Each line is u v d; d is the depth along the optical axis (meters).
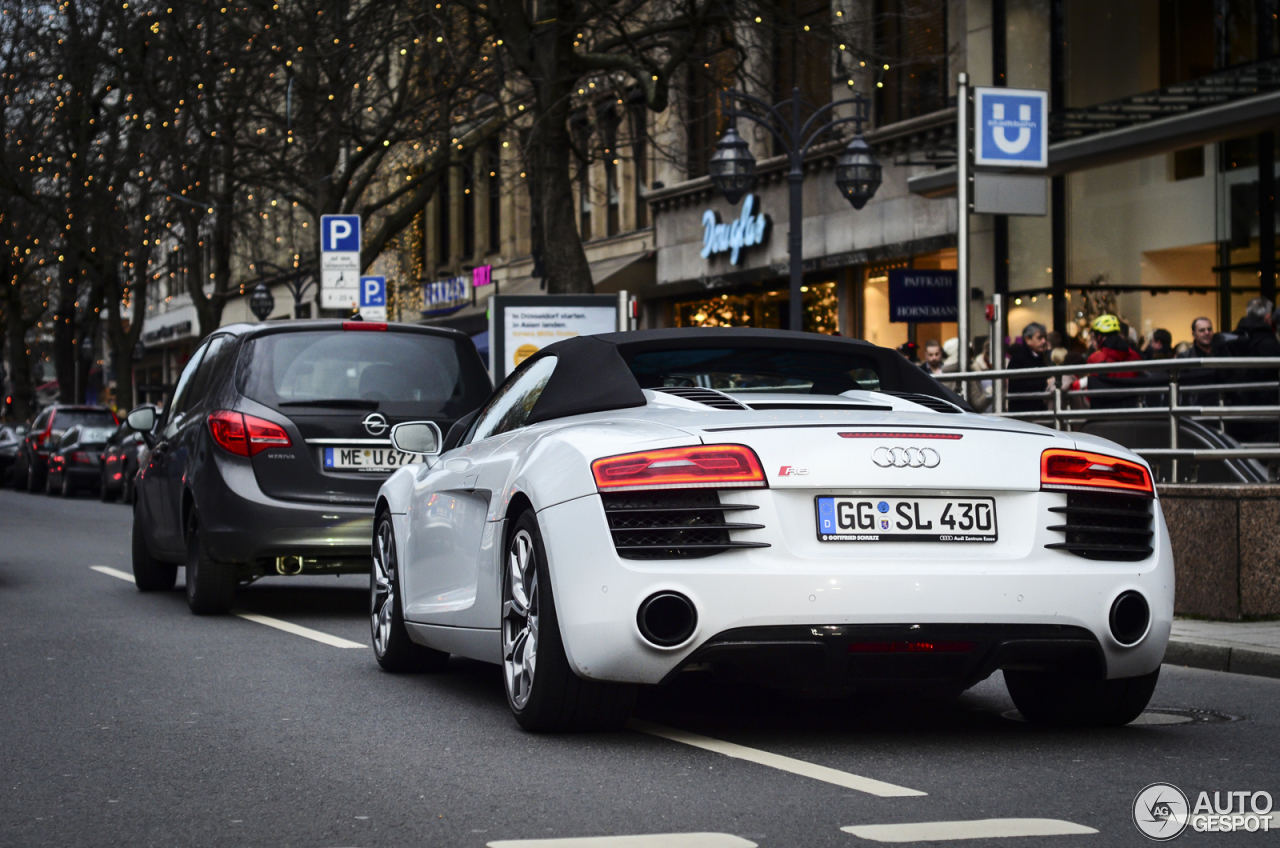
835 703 6.57
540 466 5.60
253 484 9.70
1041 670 5.61
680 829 4.34
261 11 26.47
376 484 9.84
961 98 15.79
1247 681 7.61
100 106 36.34
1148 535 5.58
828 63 27.34
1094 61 23.41
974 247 24.89
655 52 26.64
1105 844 4.18
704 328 6.44
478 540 6.36
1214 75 19.92
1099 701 5.82
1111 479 5.50
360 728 6.02
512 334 19.77
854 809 4.57
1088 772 5.14
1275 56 20.27
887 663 5.21
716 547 5.11
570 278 20.39
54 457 33.06
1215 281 21.61
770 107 18.56
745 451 5.19
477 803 4.69
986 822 4.39
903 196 26.30
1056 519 5.38
